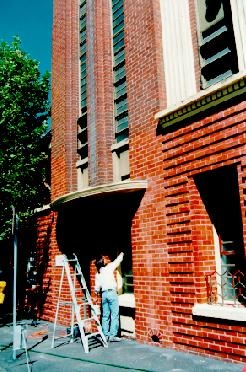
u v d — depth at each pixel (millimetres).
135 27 8188
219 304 5906
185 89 7047
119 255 7895
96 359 6152
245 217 5449
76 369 5684
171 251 6551
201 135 6215
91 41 9727
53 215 10617
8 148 10617
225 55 6680
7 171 10344
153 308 6777
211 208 6473
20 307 12578
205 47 7086
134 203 7477
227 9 6773
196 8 7359
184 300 6211
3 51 10922
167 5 7691
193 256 6152
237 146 5664
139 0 8164
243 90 5555
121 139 8859
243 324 5301
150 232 7023
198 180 6457
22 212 10938
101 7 9742
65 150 10234
